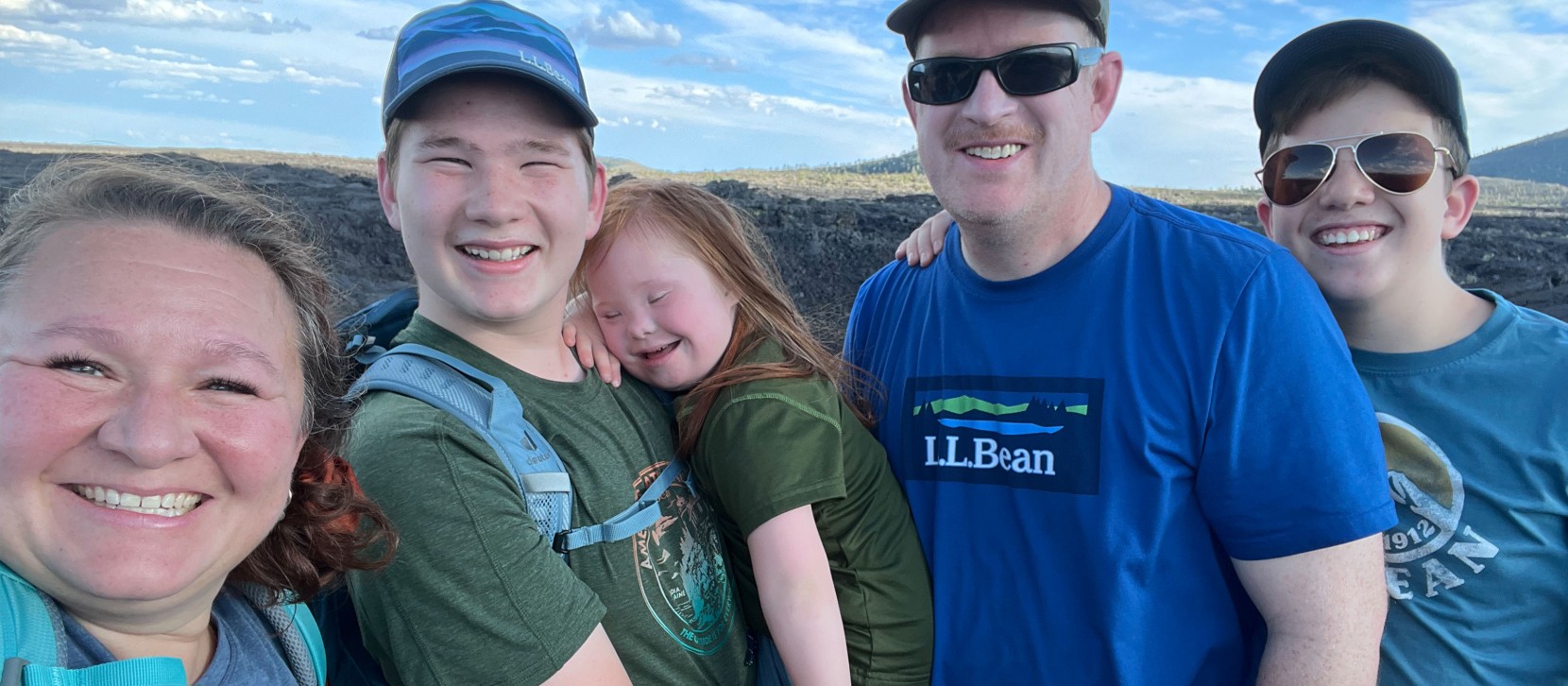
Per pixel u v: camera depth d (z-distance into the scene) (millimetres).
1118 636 648
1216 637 673
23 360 354
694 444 665
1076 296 681
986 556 701
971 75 687
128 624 405
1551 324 698
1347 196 715
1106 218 693
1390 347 732
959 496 713
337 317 563
